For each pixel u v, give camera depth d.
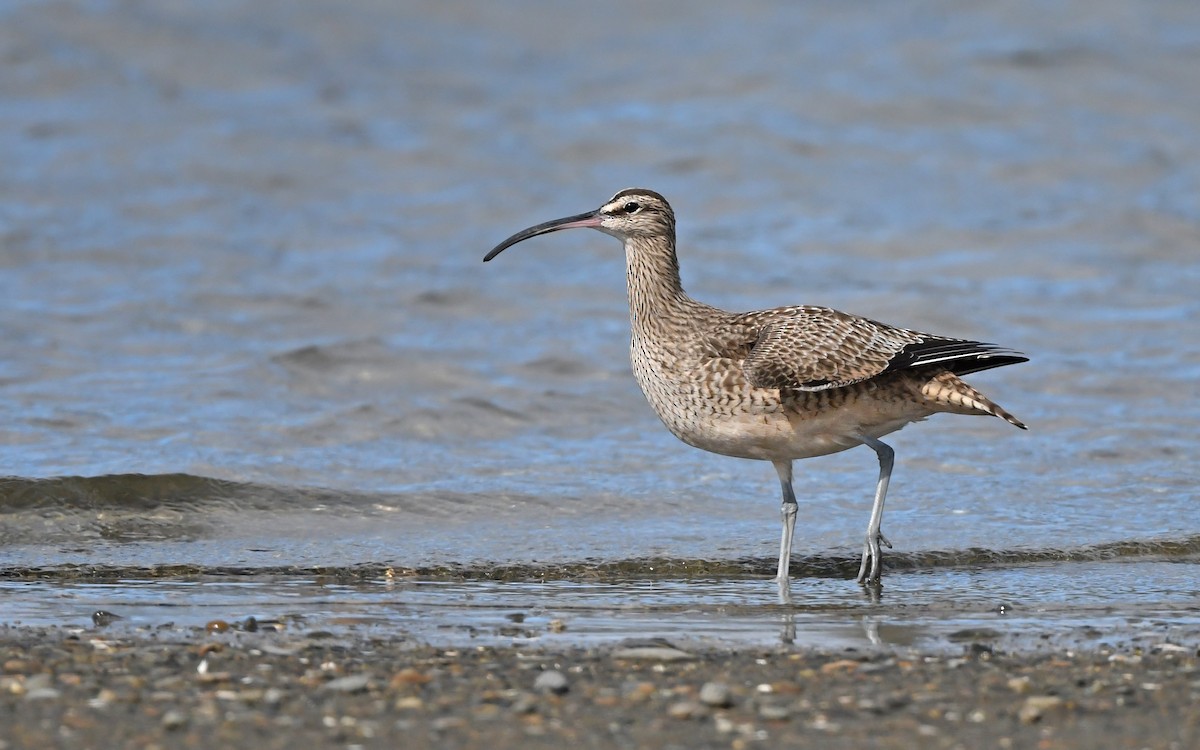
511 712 8.40
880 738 8.01
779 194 27.80
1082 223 26.17
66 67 32.84
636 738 7.99
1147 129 31.59
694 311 12.87
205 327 20.55
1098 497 14.70
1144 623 10.73
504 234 25.62
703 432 12.59
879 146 30.34
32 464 14.98
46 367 18.59
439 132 30.91
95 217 25.39
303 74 34.44
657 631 10.50
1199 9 39.00
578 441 16.72
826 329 12.28
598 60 36.28
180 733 8.00
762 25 38.62
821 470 15.66
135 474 14.29
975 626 10.69
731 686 8.92
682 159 29.31
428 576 12.27
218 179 27.72
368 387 18.36
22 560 12.48
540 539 13.31
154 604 11.17
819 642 10.19
